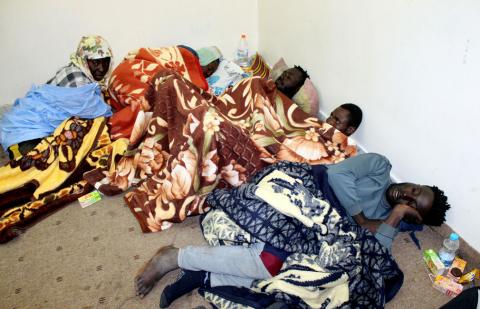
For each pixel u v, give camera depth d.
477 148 1.38
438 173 1.60
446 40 1.39
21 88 2.57
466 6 1.29
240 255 1.32
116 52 2.71
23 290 1.44
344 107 2.02
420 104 1.60
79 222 1.72
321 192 1.52
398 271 1.42
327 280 1.29
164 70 1.79
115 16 2.57
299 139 2.02
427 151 1.63
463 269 1.52
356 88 2.01
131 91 2.17
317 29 2.23
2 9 2.27
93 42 2.16
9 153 1.91
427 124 1.59
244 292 1.36
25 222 1.68
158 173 1.79
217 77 2.68
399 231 1.69
